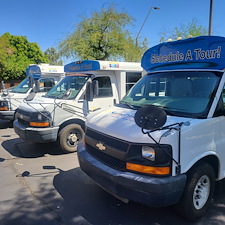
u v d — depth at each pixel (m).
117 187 3.03
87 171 3.57
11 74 26.92
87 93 5.36
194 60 3.84
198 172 3.12
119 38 18.64
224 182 4.30
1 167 5.25
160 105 3.73
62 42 19.48
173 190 2.80
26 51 32.22
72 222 3.30
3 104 8.90
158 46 4.41
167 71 4.24
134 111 3.78
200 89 3.55
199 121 3.10
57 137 5.98
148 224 3.25
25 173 4.93
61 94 6.52
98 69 6.69
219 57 3.48
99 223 3.28
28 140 5.72
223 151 3.41
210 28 10.27
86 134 3.87
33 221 3.33
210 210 3.58
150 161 2.83
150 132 2.86
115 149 3.13
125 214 3.48
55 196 3.99
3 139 7.59
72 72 7.83
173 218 3.38
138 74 7.90
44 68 9.91
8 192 4.12
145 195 2.81
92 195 4.02
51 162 5.55
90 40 18.34
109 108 4.21
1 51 25.11
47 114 5.66
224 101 3.47
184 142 2.89
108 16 18.33
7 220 3.35
